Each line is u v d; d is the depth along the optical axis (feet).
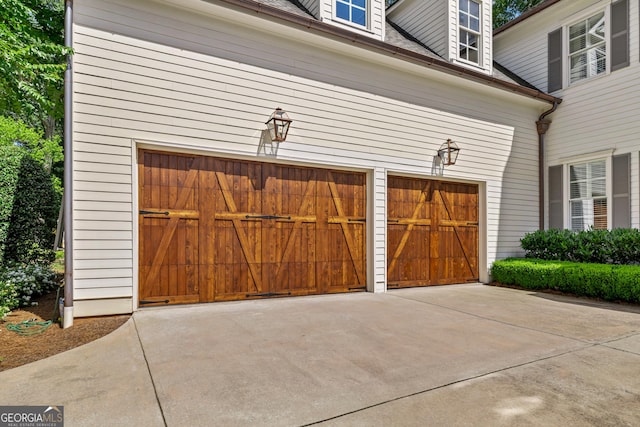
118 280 14.70
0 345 11.24
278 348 11.05
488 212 25.49
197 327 13.10
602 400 7.95
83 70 14.37
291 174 18.90
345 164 19.95
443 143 23.41
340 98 19.86
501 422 7.01
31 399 7.79
